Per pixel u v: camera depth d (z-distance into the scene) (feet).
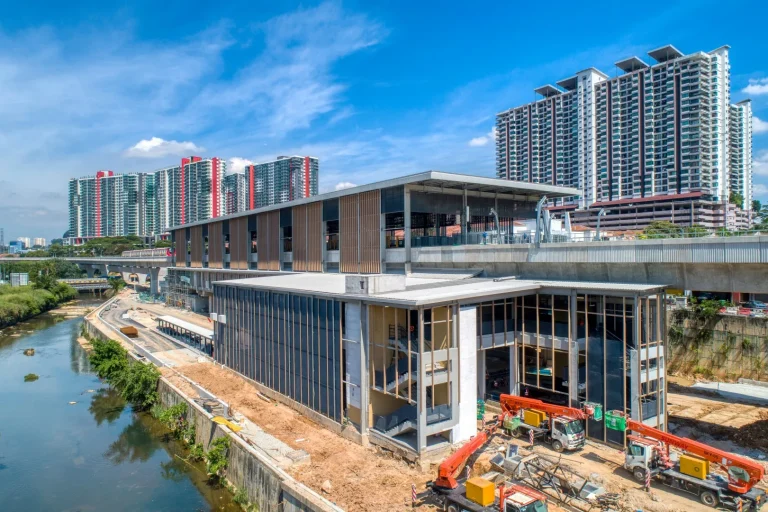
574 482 87.97
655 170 474.08
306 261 220.84
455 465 85.97
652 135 474.90
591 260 120.06
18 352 252.42
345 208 195.31
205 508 105.50
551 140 562.66
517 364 127.34
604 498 82.74
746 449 108.78
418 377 99.14
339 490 89.66
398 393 105.81
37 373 213.46
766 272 96.68
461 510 79.30
